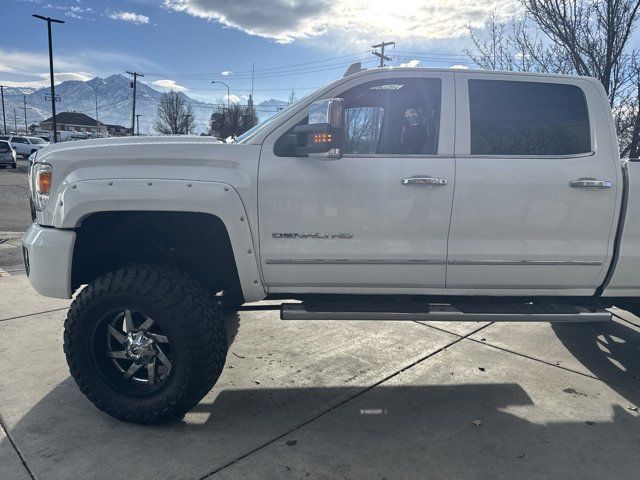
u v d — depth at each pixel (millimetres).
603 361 4141
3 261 7121
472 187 3027
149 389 3039
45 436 2898
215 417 3170
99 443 2846
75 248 3199
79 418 3107
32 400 3312
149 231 3295
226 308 3455
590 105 3221
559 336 4680
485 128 3148
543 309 3256
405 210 3023
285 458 2752
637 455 2846
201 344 2895
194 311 2881
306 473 2627
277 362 4008
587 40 6949
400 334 4660
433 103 3176
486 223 3068
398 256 3064
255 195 2975
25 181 19812
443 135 3105
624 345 4488
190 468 2645
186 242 3346
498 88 3205
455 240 3084
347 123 3158
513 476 2637
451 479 2604
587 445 2934
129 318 2982
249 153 2998
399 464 2721
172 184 2893
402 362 4047
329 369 3895
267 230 3021
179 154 2947
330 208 3006
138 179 2896
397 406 3354
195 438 2926
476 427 3109
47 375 3672
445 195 3025
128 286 2881
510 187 3047
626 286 3270
